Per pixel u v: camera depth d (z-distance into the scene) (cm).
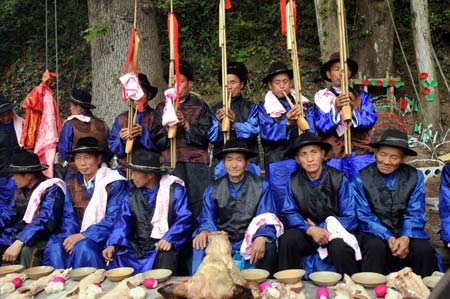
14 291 297
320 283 283
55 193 414
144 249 381
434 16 975
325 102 425
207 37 1014
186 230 378
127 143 427
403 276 272
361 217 362
